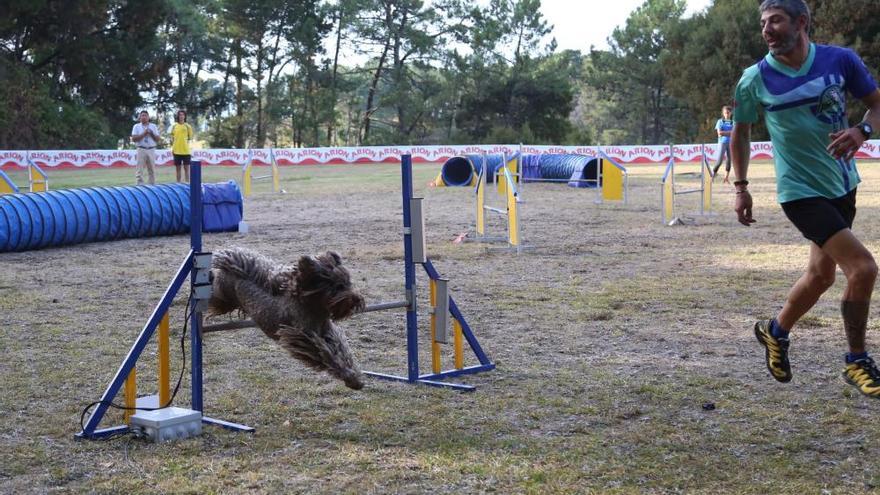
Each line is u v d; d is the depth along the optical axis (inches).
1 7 1801.2
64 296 370.0
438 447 182.1
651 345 274.7
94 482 165.0
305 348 188.9
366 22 2667.3
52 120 1941.4
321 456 177.8
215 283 206.1
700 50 2146.9
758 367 245.8
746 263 443.2
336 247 523.5
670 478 163.6
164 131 2598.4
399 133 2719.0
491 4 2711.6
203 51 2546.8
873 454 175.6
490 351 270.4
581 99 4205.2
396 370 250.8
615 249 503.8
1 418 204.8
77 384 234.2
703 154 679.1
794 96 186.5
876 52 1859.0
